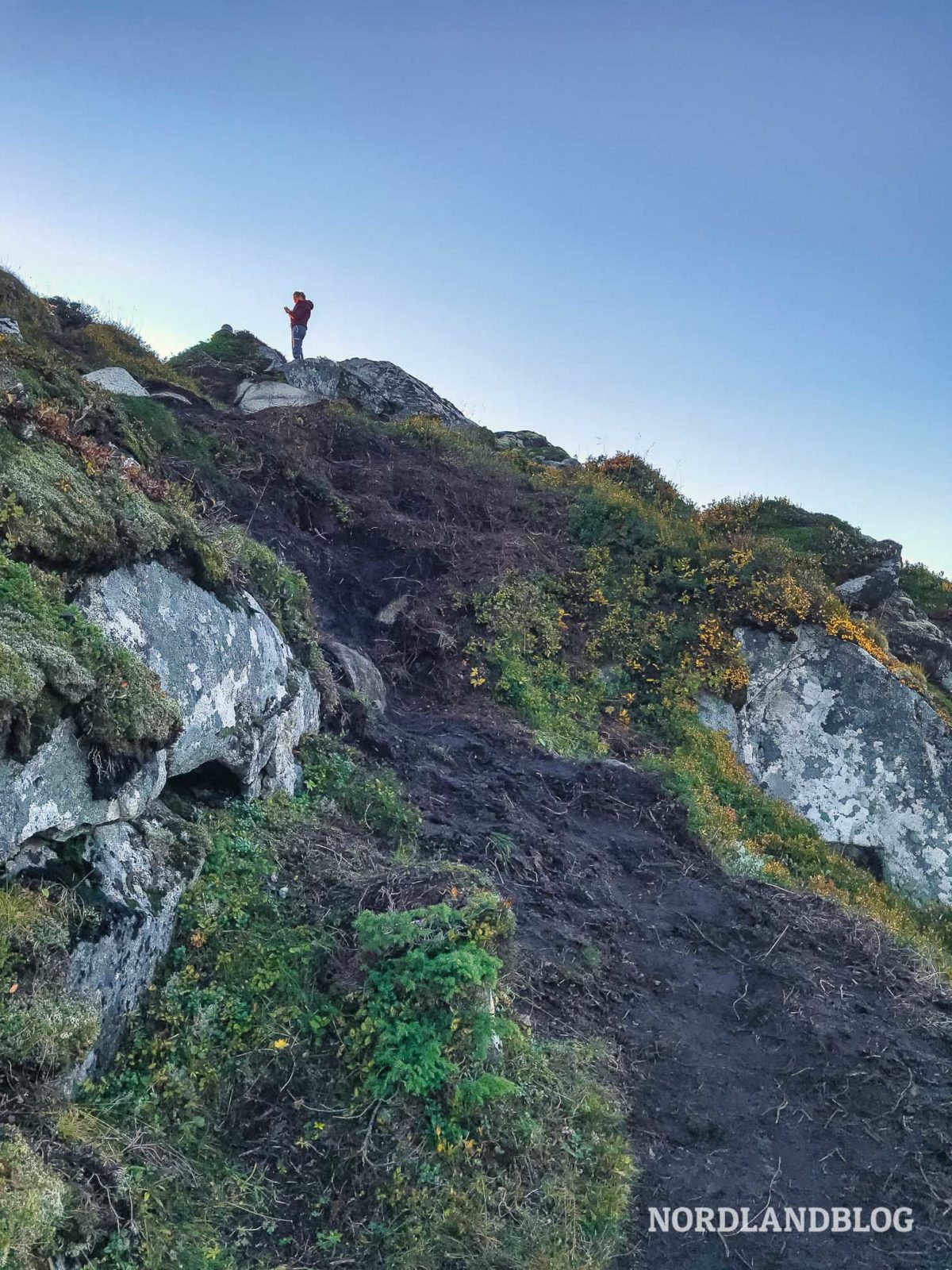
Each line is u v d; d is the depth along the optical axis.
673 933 7.32
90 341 14.58
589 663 11.73
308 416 13.68
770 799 10.98
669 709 11.44
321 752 7.25
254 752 6.05
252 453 11.77
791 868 10.00
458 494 13.66
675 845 8.74
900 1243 4.89
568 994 6.17
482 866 7.23
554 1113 4.98
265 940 5.06
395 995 4.86
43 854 4.15
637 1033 6.07
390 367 20.31
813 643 12.20
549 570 12.88
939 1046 6.50
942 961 8.27
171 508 6.05
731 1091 5.76
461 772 8.73
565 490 15.20
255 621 6.57
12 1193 3.02
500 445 19.69
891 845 11.24
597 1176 4.80
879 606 14.98
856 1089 5.92
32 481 4.85
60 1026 3.63
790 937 7.55
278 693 6.62
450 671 10.77
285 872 5.63
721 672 11.81
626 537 13.66
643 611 12.62
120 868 4.54
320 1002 4.88
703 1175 5.11
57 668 4.07
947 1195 5.21
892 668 12.23
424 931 5.01
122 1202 3.49
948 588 18.44
